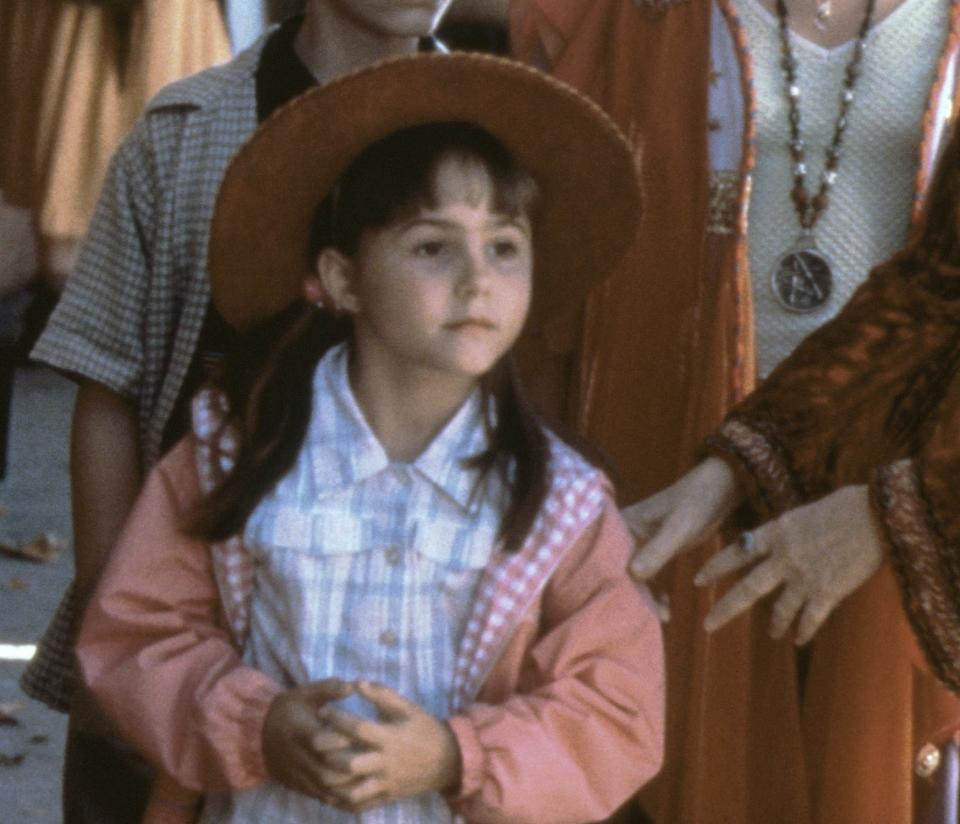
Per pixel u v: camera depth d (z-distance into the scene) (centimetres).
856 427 814
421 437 690
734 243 885
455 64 664
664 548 761
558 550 679
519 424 689
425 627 677
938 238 815
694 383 888
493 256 678
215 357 830
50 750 1274
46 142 2012
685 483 799
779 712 873
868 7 890
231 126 835
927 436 812
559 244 729
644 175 902
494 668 680
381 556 678
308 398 696
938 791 873
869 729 847
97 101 2027
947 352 814
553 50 928
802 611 790
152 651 682
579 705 671
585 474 690
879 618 837
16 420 2072
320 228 700
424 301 668
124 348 849
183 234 834
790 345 898
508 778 654
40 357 849
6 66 2019
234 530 680
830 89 892
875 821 853
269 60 844
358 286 684
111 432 854
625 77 909
